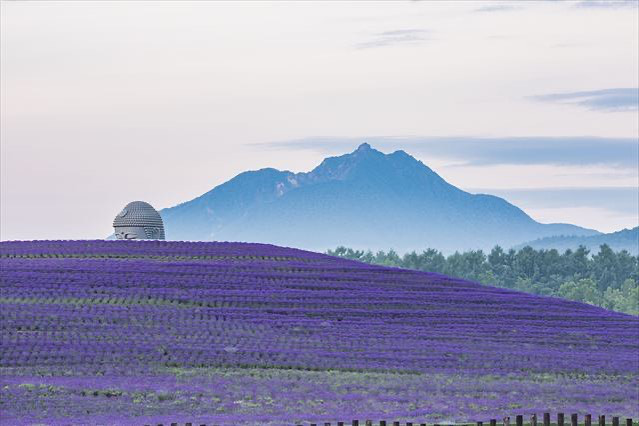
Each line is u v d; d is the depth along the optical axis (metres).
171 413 161.88
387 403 173.62
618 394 190.88
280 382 193.62
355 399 177.38
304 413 162.25
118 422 148.62
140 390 180.00
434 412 162.62
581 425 141.12
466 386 193.50
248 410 165.25
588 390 194.00
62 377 192.38
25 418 154.62
